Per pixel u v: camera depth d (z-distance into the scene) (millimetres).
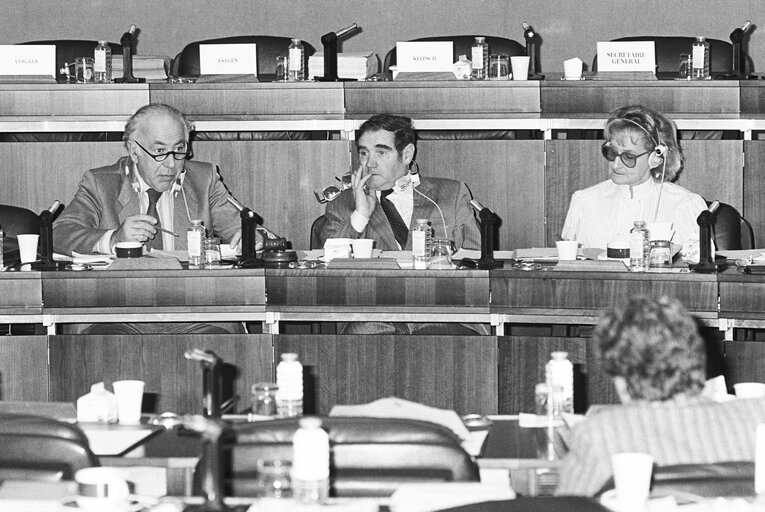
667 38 7043
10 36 8734
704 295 4707
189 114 6738
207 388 2781
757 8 8461
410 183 5836
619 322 2445
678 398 2398
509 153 6914
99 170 5887
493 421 3268
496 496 2137
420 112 6723
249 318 4992
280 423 2256
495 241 6949
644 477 2127
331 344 4934
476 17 8648
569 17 8609
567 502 1889
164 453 2838
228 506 2215
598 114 6695
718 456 2309
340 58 7008
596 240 5785
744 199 6766
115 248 5215
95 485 2215
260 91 6738
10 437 2238
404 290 4930
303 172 6934
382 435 2227
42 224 5113
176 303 4969
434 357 4914
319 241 5965
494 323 4902
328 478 2205
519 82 6719
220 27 8727
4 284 4949
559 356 3383
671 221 5691
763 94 6633
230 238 5957
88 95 6738
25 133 7102
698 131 6914
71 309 4965
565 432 2998
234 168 6957
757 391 3117
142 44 8734
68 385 4941
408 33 8680
